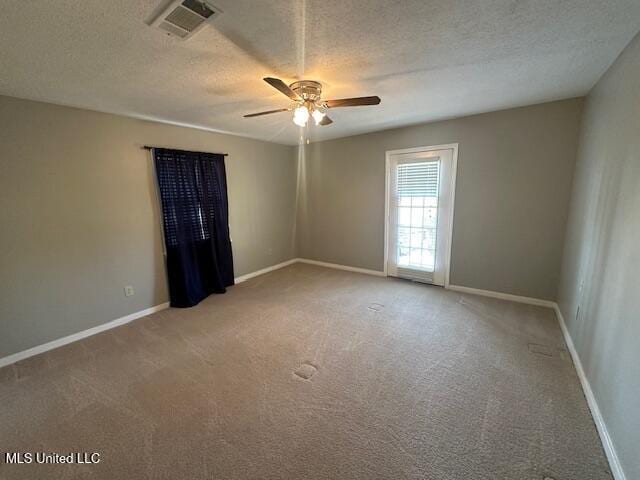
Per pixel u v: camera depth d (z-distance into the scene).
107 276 3.03
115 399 2.00
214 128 3.79
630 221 1.55
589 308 2.11
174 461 1.53
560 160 3.04
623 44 1.75
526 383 2.06
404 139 4.02
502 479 1.40
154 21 1.40
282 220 5.23
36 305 2.59
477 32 1.61
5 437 1.71
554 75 2.25
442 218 3.89
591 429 1.67
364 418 1.78
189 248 3.64
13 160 2.41
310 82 2.24
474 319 3.04
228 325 3.05
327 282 4.38
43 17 1.35
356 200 4.69
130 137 3.12
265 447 1.60
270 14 1.38
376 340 2.68
